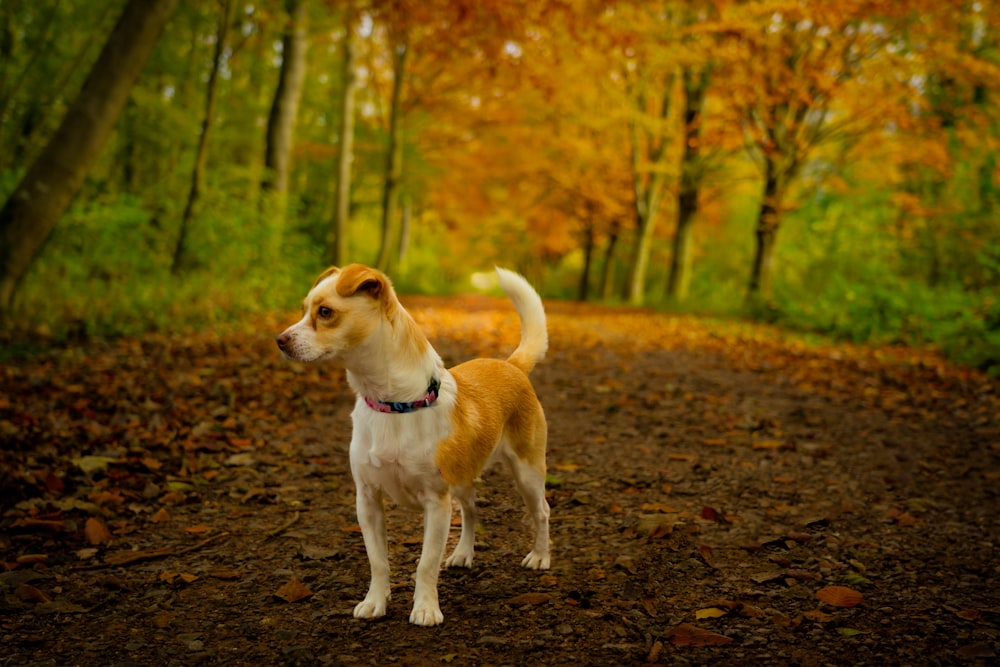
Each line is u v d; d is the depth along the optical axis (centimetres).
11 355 761
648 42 1616
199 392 693
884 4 1386
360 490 302
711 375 940
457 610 308
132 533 393
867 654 269
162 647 273
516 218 3738
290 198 1650
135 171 1619
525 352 376
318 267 1661
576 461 550
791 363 1048
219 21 1406
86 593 319
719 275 3334
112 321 955
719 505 452
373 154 2658
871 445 595
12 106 1368
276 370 834
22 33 1345
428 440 288
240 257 1359
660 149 2573
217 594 321
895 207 1675
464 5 1002
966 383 860
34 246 860
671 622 296
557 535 403
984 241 1386
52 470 460
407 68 2452
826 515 433
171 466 500
